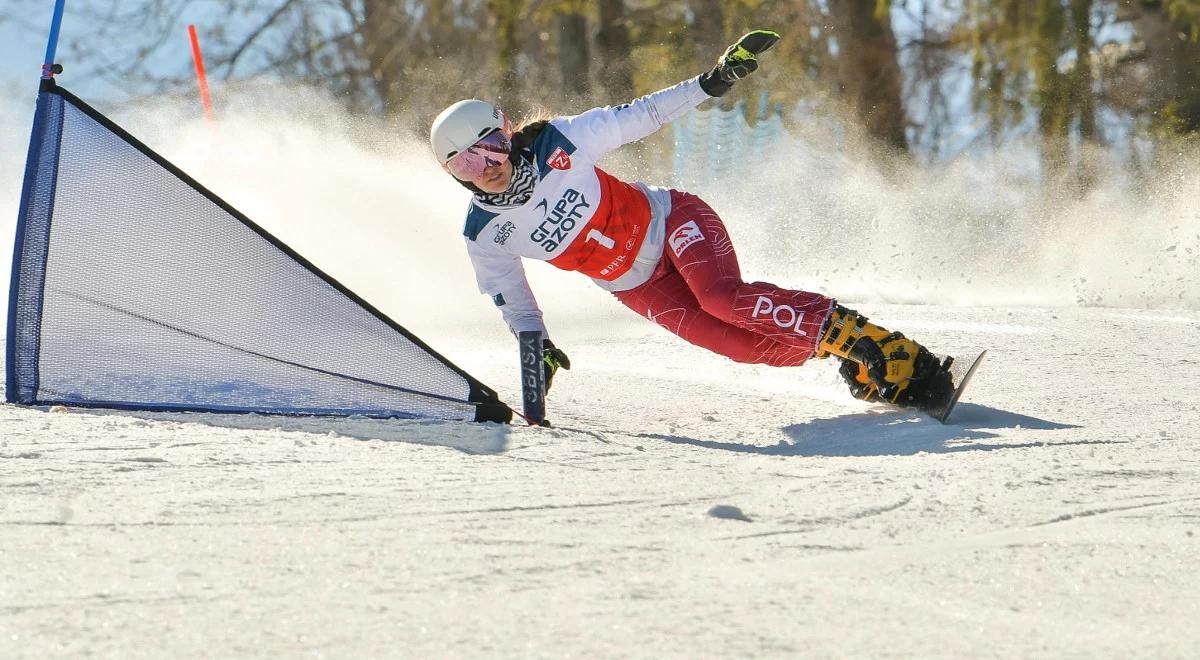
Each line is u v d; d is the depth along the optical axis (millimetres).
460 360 23062
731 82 16500
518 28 70875
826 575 9047
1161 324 26297
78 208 16422
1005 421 16188
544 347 16766
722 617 7996
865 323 16875
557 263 17000
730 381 20719
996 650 7547
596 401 18875
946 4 72438
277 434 14562
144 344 16484
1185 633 7930
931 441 15016
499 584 8672
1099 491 11797
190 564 9047
